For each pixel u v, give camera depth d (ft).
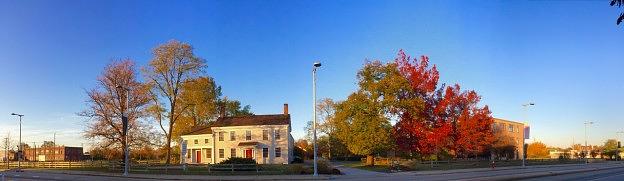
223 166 155.33
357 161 287.07
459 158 241.76
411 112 196.34
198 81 219.41
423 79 200.85
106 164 193.47
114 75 181.57
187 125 267.39
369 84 193.26
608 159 342.03
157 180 129.18
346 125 194.08
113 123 180.04
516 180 109.09
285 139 235.20
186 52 212.84
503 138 293.84
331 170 148.97
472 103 211.20
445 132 197.77
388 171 161.68
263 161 234.99
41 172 172.65
